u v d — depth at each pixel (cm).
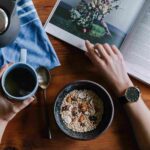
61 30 86
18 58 83
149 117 82
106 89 85
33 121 82
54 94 83
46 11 87
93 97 81
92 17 86
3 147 81
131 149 83
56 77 84
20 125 82
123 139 83
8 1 73
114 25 86
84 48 85
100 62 84
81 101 81
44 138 82
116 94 84
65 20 86
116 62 84
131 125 83
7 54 83
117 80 84
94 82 81
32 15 84
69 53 86
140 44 85
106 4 87
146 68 85
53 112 78
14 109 76
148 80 84
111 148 83
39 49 84
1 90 74
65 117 80
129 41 85
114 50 85
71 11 86
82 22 86
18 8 84
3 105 76
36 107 82
